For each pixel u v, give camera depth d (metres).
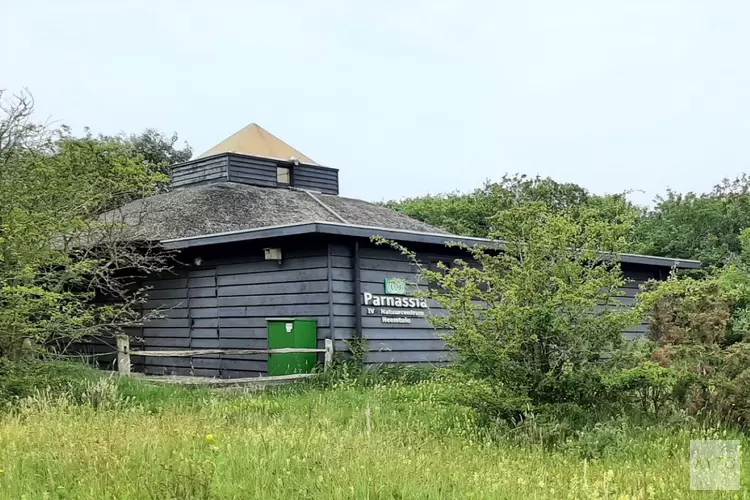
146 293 16.73
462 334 9.34
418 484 5.64
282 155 23.73
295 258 14.80
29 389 10.77
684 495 5.88
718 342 9.77
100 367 18.23
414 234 14.84
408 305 15.52
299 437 7.29
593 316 9.19
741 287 11.62
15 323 11.30
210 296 16.16
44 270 13.94
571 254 9.47
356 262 14.60
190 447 6.80
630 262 19.27
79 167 13.62
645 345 9.73
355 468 5.88
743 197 29.69
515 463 7.07
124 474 5.73
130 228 16.11
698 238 28.81
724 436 8.52
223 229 16.72
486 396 9.09
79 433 7.32
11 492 5.53
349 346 14.28
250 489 5.45
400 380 13.49
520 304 9.23
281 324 13.98
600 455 7.91
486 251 16.48
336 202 20.64
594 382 8.95
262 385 12.80
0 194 11.80
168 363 16.94
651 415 9.18
